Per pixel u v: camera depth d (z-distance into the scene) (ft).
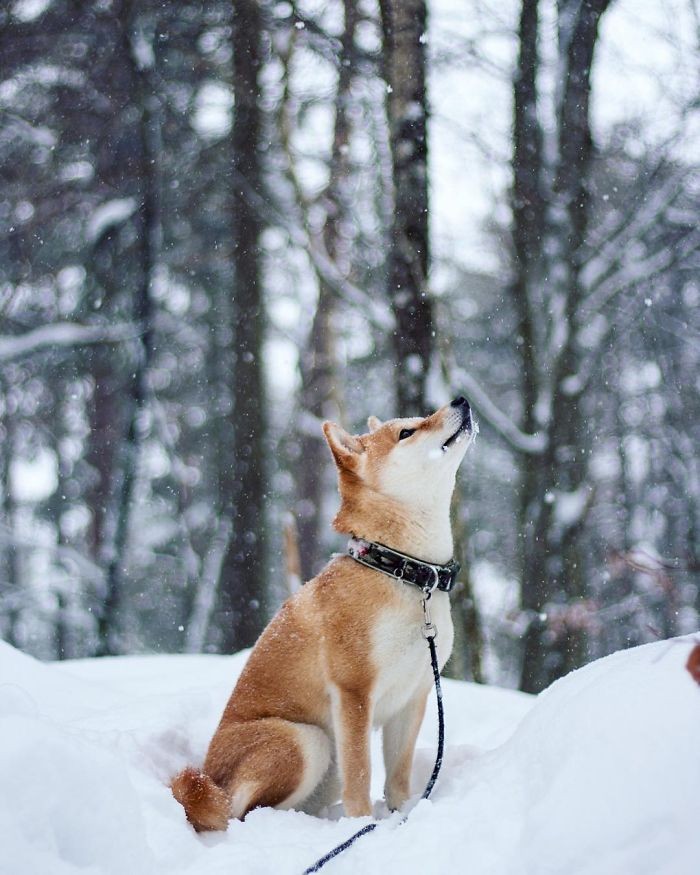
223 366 55.98
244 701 14.42
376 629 13.41
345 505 14.38
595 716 9.55
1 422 55.77
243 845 10.96
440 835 9.68
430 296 28.45
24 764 8.37
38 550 50.01
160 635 57.67
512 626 36.29
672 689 9.27
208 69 43.50
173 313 54.49
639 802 8.43
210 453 59.88
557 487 36.09
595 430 51.37
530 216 38.58
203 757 15.46
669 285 49.39
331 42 38.14
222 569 41.55
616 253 38.70
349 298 39.17
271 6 39.06
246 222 42.37
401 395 28.02
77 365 52.13
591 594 46.37
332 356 46.44
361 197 46.39
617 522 50.31
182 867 10.36
